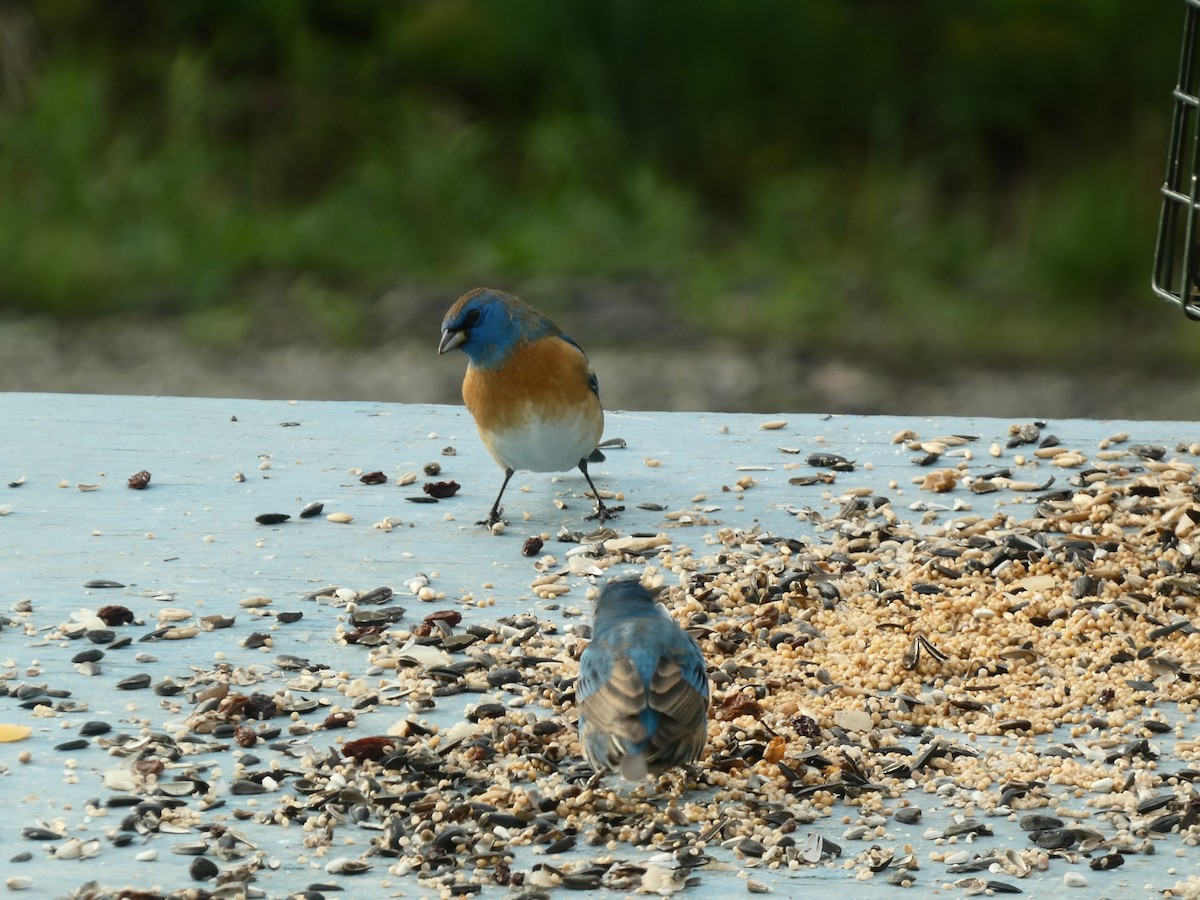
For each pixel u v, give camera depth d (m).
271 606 9.63
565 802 7.52
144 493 11.39
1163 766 7.84
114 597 9.70
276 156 32.81
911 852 7.16
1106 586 9.82
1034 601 9.64
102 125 32.06
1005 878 6.96
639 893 6.87
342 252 29.81
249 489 11.52
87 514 10.97
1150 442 12.30
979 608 9.59
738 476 11.85
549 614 9.59
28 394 13.47
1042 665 8.95
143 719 8.26
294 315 27.44
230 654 8.99
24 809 7.40
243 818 7.39
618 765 6.94
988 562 10.17
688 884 6.93
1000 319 27.09
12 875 6.89
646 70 33.62
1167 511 10.84
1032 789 7.64
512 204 31.69
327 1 35.69
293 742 8.07
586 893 6.89
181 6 35.09
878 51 33.66
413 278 29.16
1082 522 10.77
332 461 12.12
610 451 12.42
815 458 12.09
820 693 8.65
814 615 9.57
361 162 32.50
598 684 7.18
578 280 28.97
